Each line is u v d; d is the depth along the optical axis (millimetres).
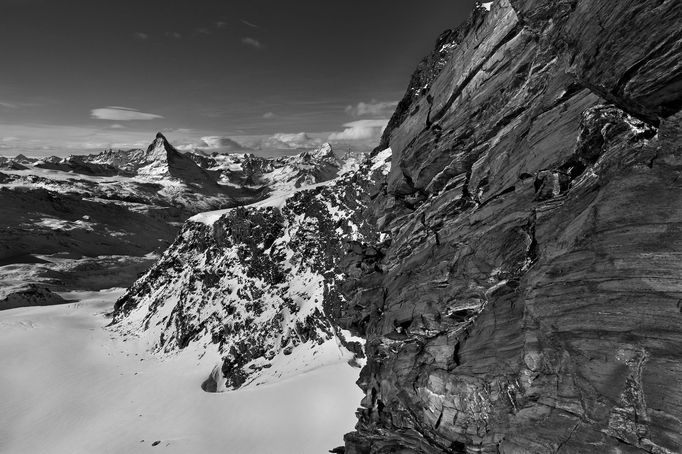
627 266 12641
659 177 12203
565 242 14977
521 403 16312
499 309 18500
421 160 28969
